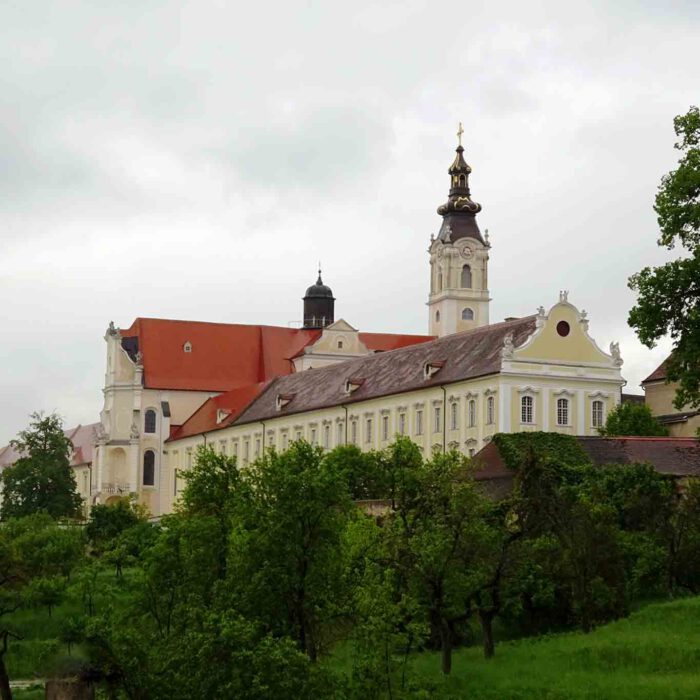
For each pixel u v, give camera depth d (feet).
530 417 504.02
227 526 277.64
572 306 517.14
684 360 304.30
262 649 224.94
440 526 288.92
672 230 305.12
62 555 438.81
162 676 232.12
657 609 302.04
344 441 589.73
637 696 239.91
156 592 279.90
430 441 534.78
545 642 293.23
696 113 309.83
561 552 306.14
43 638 361.30
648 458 399.24
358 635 241.14
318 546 260.83
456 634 309.01
